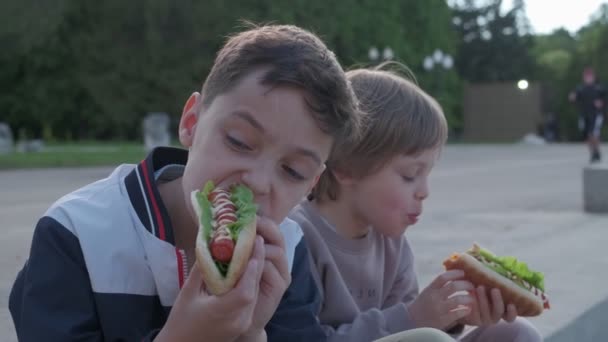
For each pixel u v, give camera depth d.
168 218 1.93
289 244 2.20
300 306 2.14
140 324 1.90
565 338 3.55
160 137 25.33
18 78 40.62
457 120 52.56
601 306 4.05
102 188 2.00
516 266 2.62
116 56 39.12
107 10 38.88
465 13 67.62
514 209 9.12
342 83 1.76
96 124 41.06
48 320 1.83
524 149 32.12
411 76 3.27
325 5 41.09
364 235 2.76
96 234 1.90
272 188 1.75
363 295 2.74
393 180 2.62
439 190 11.85
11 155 21.77
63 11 36.16
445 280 2.54
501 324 2.71
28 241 6.07
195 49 39.41
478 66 67.88
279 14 38.75
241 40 1.82
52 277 1.86
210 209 1.70
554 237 6.58
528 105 51.03
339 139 1.82
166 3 37.81
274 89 1.69
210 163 1.76
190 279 1.68
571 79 58.19
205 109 1.82
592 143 20.00
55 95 40.06
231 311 1.62
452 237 6.56
